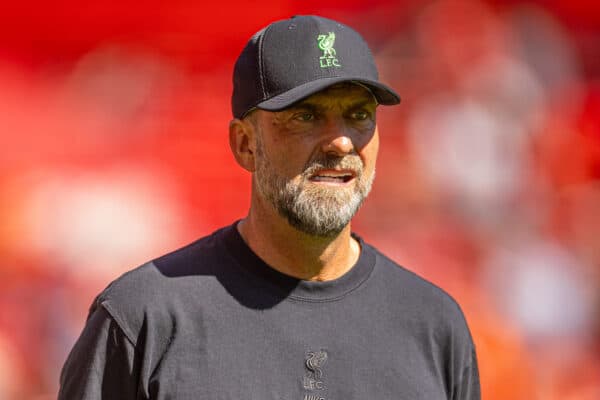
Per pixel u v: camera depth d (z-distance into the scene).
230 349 8.90
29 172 37.03
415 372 9.23
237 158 9.82
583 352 32.34
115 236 33.31
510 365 29.27
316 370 8.98
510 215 37.19
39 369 26.50
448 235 35.34
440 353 9.52
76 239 32.12
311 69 9.07
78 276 30.70
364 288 9.46
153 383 8.74
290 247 9.22
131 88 45.38
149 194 36.94
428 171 37.62
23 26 49.56
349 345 9.13
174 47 49.25
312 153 8.98
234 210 38.97
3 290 28.42
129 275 9.27
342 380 8.99
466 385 9.69
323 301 9.26
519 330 31.91
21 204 32.81
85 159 40.12
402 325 9.41
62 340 27.41
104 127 43.06
